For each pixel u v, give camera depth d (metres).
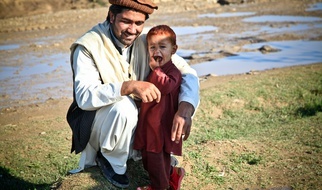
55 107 8.61
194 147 5.03
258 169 4.55
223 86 8.53
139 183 3.70
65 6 27.23
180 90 3.26
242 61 12.14
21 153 6.23
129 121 3.16
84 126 3.27
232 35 16.55
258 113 7.35
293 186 4.18
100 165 3.59
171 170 3.51
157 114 3.16
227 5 27.20
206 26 19.12
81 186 3.50
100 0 28.31
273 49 13.48
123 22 3.16
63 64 12.55
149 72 3.43
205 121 7.02
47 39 17.14
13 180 5.48
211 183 4.21
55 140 6.66
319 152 5.01
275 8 24.48
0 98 9.38
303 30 16.92
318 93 8.01
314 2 26.22
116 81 3.30
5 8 25.28
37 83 10.54
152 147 3.18
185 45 14.81
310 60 11.93
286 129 6.14
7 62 13.00
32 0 26.67
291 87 8.32
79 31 18.97
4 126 7.38
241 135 6.23
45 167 5.81
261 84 8.58
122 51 3.35
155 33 3.12
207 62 12.18
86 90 3.11
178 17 22.31
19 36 18.11
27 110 8.46
